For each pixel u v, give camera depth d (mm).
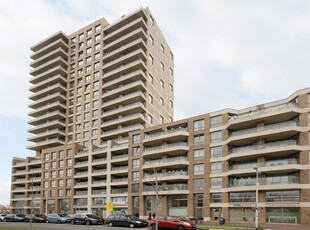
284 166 41562
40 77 98562
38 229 32625
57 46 97000
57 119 91188
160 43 87562
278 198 42625
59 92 92062
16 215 52062
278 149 42688
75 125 87312
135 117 71250
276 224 40938
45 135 91750
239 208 46531
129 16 80000
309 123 41531
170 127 58438
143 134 61594
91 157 73062
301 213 39781
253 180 45531
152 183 57125
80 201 73000
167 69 90812
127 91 76812
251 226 38031
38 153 97000
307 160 40625
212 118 52625
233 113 50875
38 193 84312
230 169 48531
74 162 76500
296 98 43844
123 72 79125
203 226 37781
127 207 62812
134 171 61531
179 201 54031
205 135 52500
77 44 93750
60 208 76812
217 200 48938
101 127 79125
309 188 39656
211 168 50688
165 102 86312
